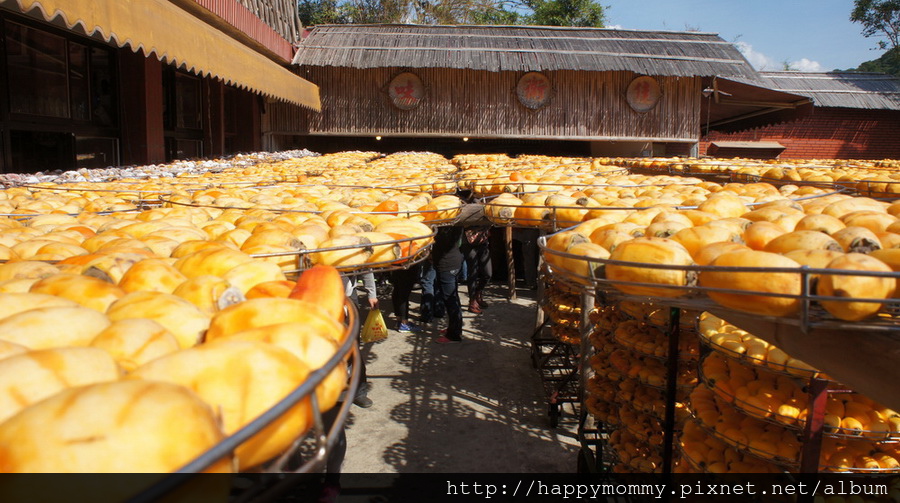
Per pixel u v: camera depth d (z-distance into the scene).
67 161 9.21
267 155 12.66
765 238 1.89
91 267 1.65
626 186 4.98
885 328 1.19
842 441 2.37
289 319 1.15
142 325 1.09
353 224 2.78
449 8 35.62
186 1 10.97
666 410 2.87
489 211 4.05
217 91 14.41
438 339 6.48
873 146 23.72
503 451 4.18
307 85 15.16
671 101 18.17
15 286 1.42
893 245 1.74
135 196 4.68
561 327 5.00
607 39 19.00
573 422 4.63
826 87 23.95
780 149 23.14
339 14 34.47
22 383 0.81
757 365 2.32
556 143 21.03
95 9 4.85
